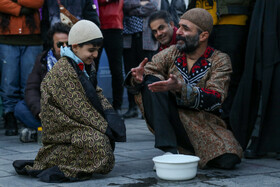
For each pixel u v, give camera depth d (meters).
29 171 3.27
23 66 5.59
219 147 3.44
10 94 5.55
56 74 3.24
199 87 3.46
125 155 4.12
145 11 6.75
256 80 4.10
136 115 7.27
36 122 4.92
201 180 3.16
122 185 3.02
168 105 3.43
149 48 6.88
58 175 3.13
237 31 4.30
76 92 3.21
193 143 3.52
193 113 3.55
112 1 6.55
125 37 6.95
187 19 3.51
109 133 3.24
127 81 3.51
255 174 3.35
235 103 4.10
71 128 3.22
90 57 3.31
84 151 3.18
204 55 3.59
